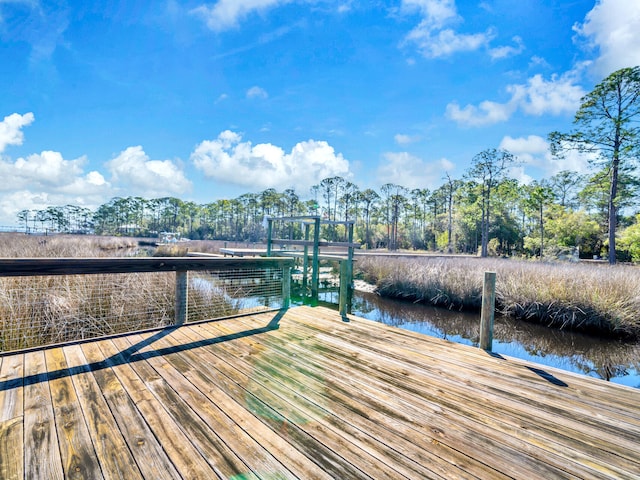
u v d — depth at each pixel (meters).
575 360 4.76
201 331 3.21
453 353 2.78
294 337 3.10
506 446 1.52
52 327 3.81
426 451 1.46
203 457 1.36
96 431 1.52
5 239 14.40
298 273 7.80
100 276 4.64
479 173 25.75
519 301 6.90
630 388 2.19
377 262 11.13
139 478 1.23
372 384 2.15
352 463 1.36
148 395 1.89
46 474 1.24
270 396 1.93
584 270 8.59
